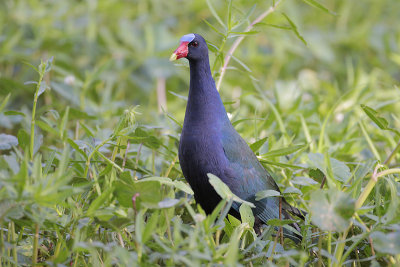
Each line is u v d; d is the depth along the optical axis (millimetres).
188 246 5977
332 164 7918
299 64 17000
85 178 7324
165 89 15312
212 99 8164
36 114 11352
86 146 8031
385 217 6367
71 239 6453
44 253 7055
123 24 15562
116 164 8227
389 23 17906
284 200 8570
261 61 15664
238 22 9102
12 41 13820
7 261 6629
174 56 8055
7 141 7988
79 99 12312
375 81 14188
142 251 5875
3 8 15211
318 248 7109
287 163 9086
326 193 6129
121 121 7492
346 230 6547
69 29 15055
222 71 9297
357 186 7008
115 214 6520
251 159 8359
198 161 8062
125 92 15164
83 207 7172
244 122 11469
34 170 5898
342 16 17984
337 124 11461
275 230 8383
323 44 16859
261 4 15492
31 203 5965
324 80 15531
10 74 14305
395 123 11828
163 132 11180
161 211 6613
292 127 11578
